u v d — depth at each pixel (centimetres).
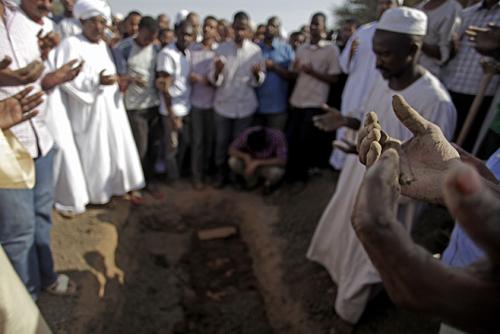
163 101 421
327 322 253
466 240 126
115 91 350
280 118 471
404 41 190
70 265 281
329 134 483
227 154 468
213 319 306
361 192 51
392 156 54
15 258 200
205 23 444
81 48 311
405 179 78
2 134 143
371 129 81
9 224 192
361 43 362
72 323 233
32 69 177
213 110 454
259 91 461
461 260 128
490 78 255
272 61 447
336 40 573
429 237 292
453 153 80
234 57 423
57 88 303
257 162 427
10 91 203
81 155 341
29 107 161
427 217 314
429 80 201
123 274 315
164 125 432
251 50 427
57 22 394
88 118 331
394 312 243
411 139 84
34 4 248
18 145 159
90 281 273
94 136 336
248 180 450
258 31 632
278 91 460
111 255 318
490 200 40
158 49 421
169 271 358
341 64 391
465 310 46
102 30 318
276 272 321
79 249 302
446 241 279
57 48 303
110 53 347
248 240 394
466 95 310
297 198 420
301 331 257
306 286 290
